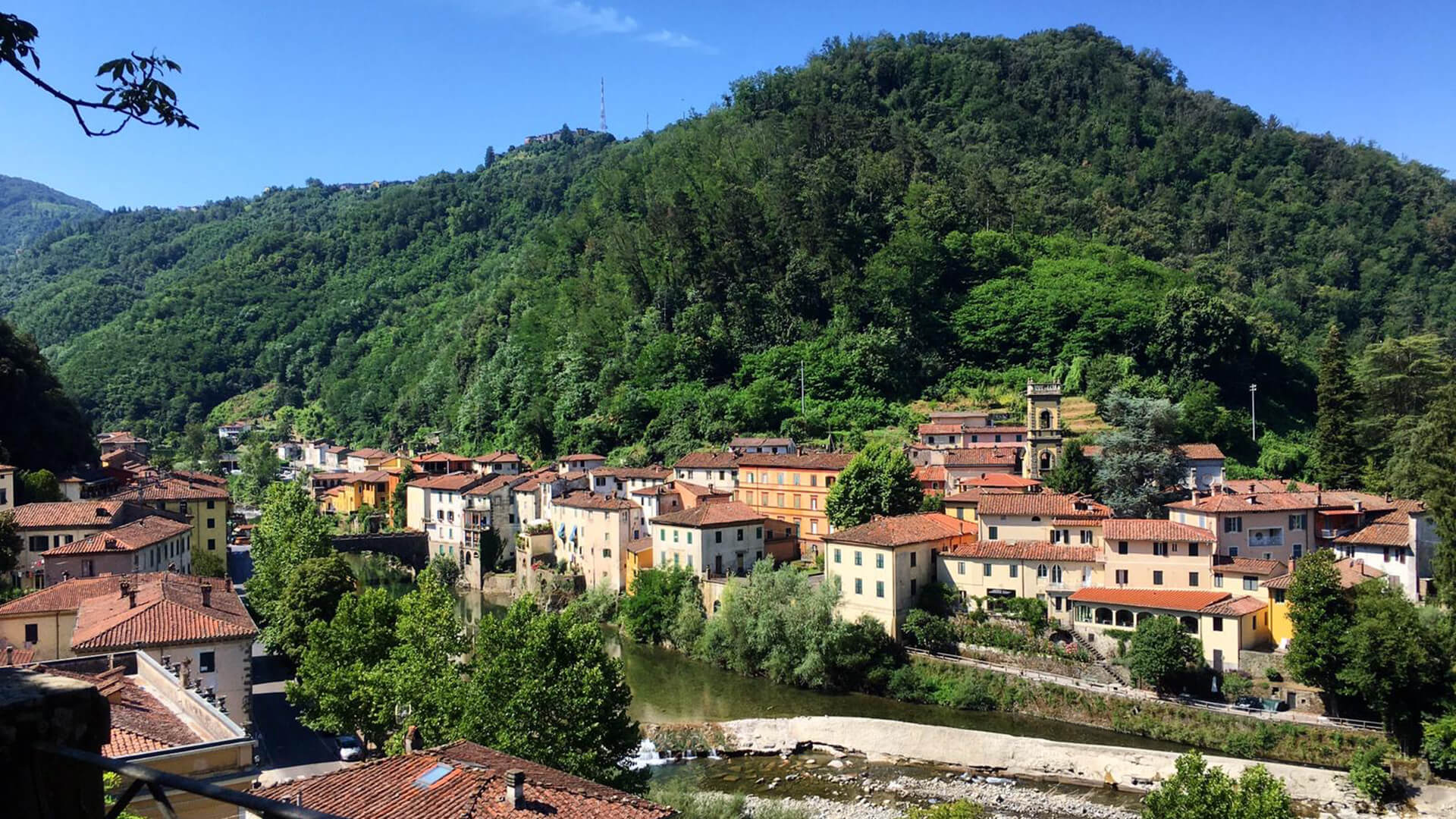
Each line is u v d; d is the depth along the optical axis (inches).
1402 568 3779.5
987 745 3257.9
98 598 2864.2
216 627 2513.5
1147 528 3868.1
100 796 372.2
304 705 3157.0
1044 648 3777.1
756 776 3159.5
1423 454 4407.0
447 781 1396.4
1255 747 3149.6
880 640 4035.4
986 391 7096.5
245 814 1374.3
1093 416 6333.7
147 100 532.1
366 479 7795.3
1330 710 3176.7
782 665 4047.7
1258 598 3580.2
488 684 2107.5
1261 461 5861.2
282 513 4827.8
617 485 6136.8
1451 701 2888.8
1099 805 2908.5
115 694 1656.0
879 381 7160.4
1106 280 7647.6
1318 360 7495.1
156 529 4244.6
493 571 6210.6
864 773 3186.5
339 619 2859.3
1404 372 5693.9
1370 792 2815.0
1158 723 3363.7
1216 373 6628.9
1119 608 3710.6
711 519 4918.8
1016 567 4047.7
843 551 4274.1
